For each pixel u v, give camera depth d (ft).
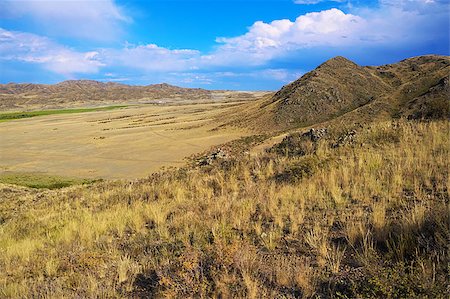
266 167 39.81
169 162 165.27
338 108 265.75
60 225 33.22
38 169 169.37
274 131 228.22
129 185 54.70
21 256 24.49
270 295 14.44
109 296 16.60
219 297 15.16
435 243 15.16
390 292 12.69
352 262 16.02
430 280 12.75
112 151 205.46
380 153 33.30
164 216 27.99
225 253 17.94
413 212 17.83
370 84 311.88
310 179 30.40
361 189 25.25
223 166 49.52
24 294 17.78
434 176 24.48
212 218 24.73
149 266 19.10
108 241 24.76
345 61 352.69
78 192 61.26
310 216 22.44
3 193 80.28
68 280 18.89
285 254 17.92
